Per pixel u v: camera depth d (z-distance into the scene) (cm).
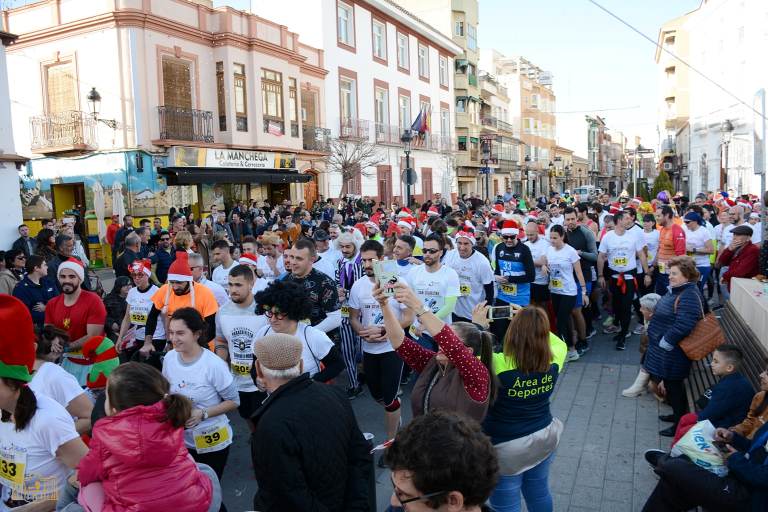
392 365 570
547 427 364
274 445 274
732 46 2530
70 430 336
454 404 338
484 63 6600
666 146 4922
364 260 620
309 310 455
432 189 4109
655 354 589
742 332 640
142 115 1952
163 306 621
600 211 1444
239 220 1942
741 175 2392
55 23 2044
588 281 978
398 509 306
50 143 2053
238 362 531
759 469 360
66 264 577
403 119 3750
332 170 2919
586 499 477
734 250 856
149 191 1980
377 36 3425
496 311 480
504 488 360
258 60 2328
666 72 4916
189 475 293
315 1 2905
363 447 314
